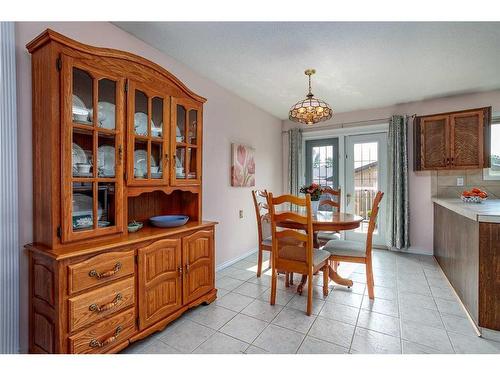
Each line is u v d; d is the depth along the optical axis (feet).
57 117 4.52
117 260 5.07
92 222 5.12
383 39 6.98
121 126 5.49
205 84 9.62
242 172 11.71
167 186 6.57
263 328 6.24
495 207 7.23
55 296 4.33
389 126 12.70
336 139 14.78
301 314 6.90
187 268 6.71
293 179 15.11
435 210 11.69
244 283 9.05
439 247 10.84
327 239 10.11
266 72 9.16
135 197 7.07
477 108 10.74
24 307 4.96
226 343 5.66
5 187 4.67
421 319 6.63
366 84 10.25
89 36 6.05
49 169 4.55
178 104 6.89
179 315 6.44
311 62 8.38
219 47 7.51
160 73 6.34
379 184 13.58
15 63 4.83
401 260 11.57
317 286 8.87
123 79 5.50
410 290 8.43
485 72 9.11
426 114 12.22
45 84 4.58
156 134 6.36
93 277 4.68
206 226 7.32
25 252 4.96
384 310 7.10
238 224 11.67
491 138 10.98
